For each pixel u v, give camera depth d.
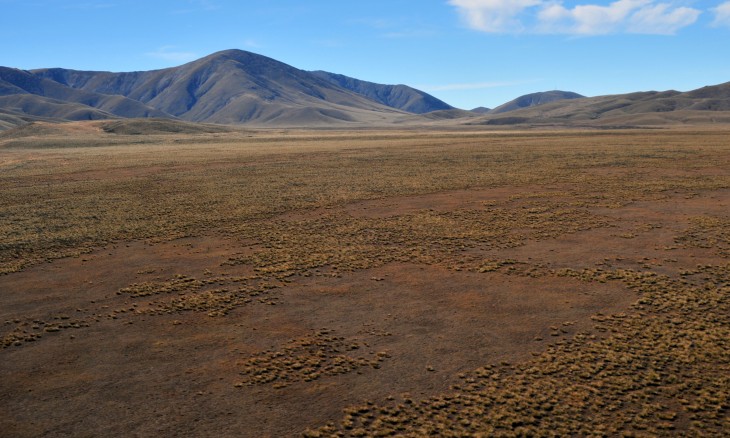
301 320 27.81
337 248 41.88
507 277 34.25
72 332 26.48
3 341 25.30
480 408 19.31
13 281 34.50
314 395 20.45
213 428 18.38
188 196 66.31
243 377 21.88
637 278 33.38
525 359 23.14
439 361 23.08
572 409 19.12
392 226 49.12
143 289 32.72
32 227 49.62
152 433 18.12
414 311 28.81
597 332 25.75
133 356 23.83
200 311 29.12
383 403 19.86
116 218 53.56
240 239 45.25
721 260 36.56
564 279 33.62
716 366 21.97
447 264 37.22
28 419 18.95
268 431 18.19
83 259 39.56
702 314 27.39
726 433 17.58
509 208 56.16
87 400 20.19
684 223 47.59
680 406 19.23
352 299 30.80
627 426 18.11
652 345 24.03
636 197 60.47
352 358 23.52
